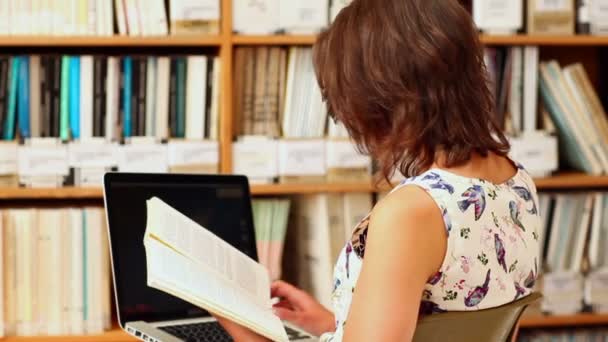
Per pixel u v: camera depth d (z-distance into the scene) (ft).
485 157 4.43
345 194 8.75
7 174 8.30
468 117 4.30
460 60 4.29
